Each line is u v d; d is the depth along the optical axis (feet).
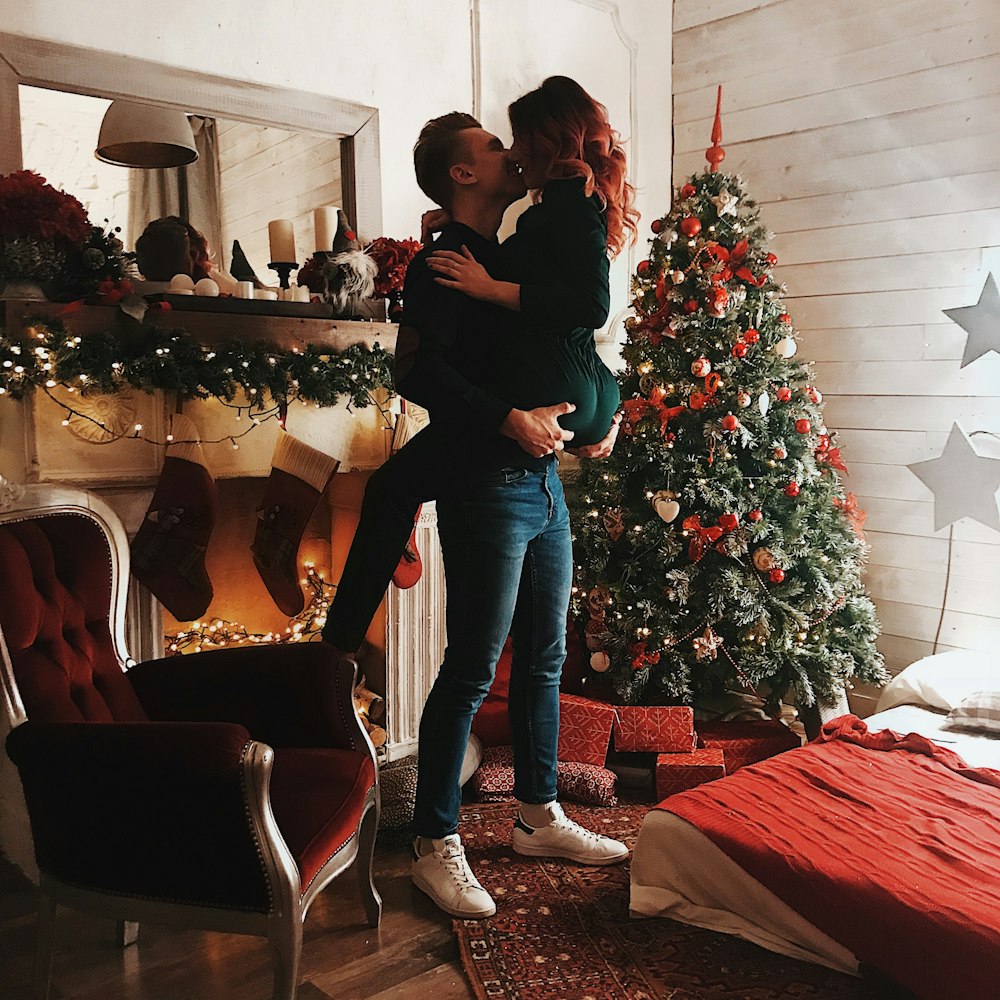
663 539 10.15
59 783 5.85
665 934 7.29
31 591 6.42
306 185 9.87
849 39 11.46
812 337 12.12
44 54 8.12
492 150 7.30
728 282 10.19
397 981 6.79
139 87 8.66
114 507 8.20
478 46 11.22
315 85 9.92
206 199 9.12
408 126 10.71
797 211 12.13
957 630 11.15
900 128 11.12
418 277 7.07
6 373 7.28
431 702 7.77
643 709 9.90
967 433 10.84
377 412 9.72
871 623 10.61
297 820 6.14
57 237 7.67
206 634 9.84
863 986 6.64
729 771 9.95
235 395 8.76
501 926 7.39
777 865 6.93
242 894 5.74
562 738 9.95
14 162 8.01
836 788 7.93
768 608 10.15
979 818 7.43
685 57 13.16
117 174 8.59
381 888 8.06
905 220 11.17
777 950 6.97
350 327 9.27
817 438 10.44
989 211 10.51
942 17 10.69
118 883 5.94
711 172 10.55
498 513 7.32
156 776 5.66
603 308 6.98
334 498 10.57
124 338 7.88
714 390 10.06
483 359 7.18
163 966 6.97
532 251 7.10
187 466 8.36
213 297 8.64
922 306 11.11
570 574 8.15
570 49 12.16
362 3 10.23
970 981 5.98
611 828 9.04
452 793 7.82
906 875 6.63
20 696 6.22
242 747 5.64
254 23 9.46
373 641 10.34
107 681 6.88
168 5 8.90
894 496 11.55
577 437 7.68
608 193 7.33
